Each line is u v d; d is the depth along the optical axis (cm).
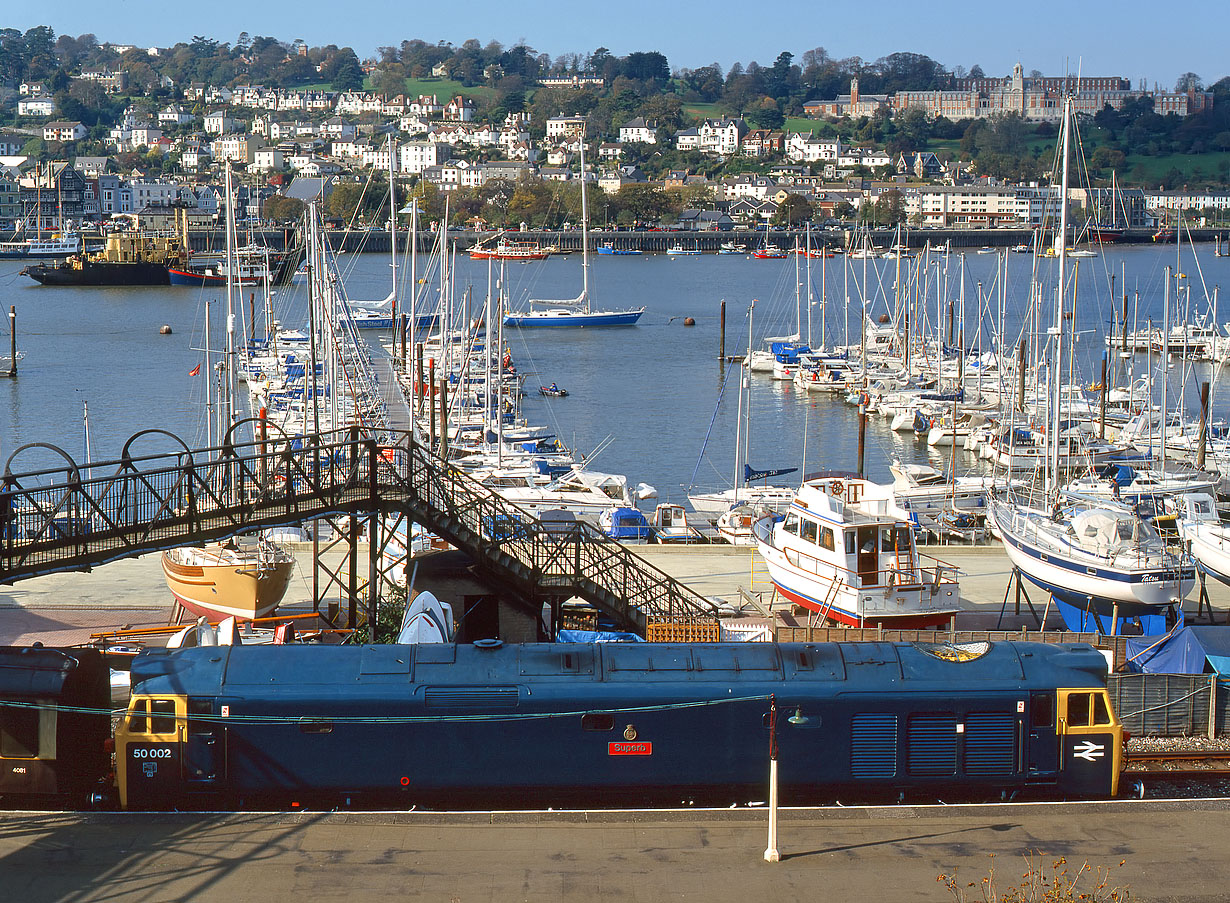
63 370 12794
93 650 2783
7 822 2459
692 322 18238
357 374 9669
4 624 3972
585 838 2433
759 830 2475
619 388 12444
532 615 3734
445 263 12119
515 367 13112
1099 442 8488
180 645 3070
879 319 18575
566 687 2653
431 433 7506
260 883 2250
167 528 3331
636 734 2658
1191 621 4241
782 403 11631
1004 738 2686
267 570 3931
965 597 4547
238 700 2592
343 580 4538
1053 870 2316
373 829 2458
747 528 6334
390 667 2666
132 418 10262
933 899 2228
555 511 6006
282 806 2622
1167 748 3123
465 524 3681
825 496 3916
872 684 2678
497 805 2677
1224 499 7319
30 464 8694
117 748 2570
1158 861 2370
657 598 3881
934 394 10662
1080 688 2692
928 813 2552
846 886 2269
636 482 8475
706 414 11044
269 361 11781
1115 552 4100
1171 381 12688
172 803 2595
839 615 3822
